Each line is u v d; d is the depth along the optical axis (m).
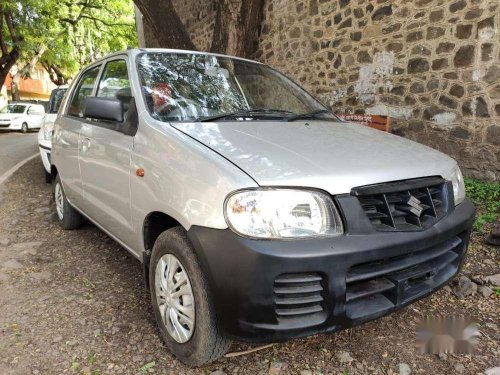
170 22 7.64
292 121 3.10
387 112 6.55
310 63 7.89
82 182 3.76
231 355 2.51
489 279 3.27
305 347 2.59
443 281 2.55
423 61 5.96
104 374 2.36
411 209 2.26
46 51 26.55
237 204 2.01
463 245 2.71
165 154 2.47
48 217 5.23
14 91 26.03
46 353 2.54
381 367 2.41
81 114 4.02
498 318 2.87
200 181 2.17
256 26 8.52
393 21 6.30
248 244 1.96
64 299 3.18
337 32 7.27
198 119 2.85
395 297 2.24
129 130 2.89
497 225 4.00
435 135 5.91
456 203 2.70
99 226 3.64
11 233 4.68
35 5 19.38
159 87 3.02
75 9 24.23
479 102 5.38
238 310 2.01
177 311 2.41
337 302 2.04
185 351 2.36
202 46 11.48
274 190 2.02
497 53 5.13
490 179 5.36
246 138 2.49
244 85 3.48
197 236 2.11
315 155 2.33
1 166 9.33
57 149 4.47
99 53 31.75
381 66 6.56
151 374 2.36
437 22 5.73
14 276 3.58
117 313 2.98
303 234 2.01
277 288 2.00
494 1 5.09
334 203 2.09
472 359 2.46
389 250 2.11
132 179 2.75
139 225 2.74
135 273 3.62
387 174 2.28
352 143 2.65
